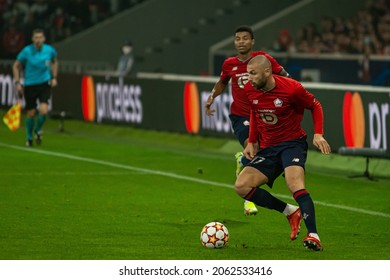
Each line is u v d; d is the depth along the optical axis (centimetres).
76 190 4569
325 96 5591
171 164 5634
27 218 3791
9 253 3114
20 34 10419
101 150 6334
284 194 4547
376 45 9138
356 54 8875
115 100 7469
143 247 3234
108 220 3769
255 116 3306
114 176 5088
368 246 3319
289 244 3328
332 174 5291
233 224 3731
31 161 5666
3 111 8775
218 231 3222
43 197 4338
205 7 10875
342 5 10162
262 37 10075
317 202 4322
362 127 5338
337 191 4666
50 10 10925
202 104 6544
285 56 9019
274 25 10100
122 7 11031
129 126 7312
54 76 6359
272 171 3266
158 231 3544
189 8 10825
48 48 6334
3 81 8788
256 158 3278
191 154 6169
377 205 4247
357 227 3697
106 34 10506
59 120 8088
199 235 3472
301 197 3141
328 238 3466
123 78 7362
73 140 6962
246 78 3956
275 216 3916
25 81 6362
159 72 10156
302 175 3184
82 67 9850
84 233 3481
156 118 7025
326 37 9506
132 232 3516
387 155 5169
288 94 3167
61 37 10731
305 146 3262
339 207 4188
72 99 7994
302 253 3167
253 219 3847
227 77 4038
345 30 9538
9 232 3484
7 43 10462
